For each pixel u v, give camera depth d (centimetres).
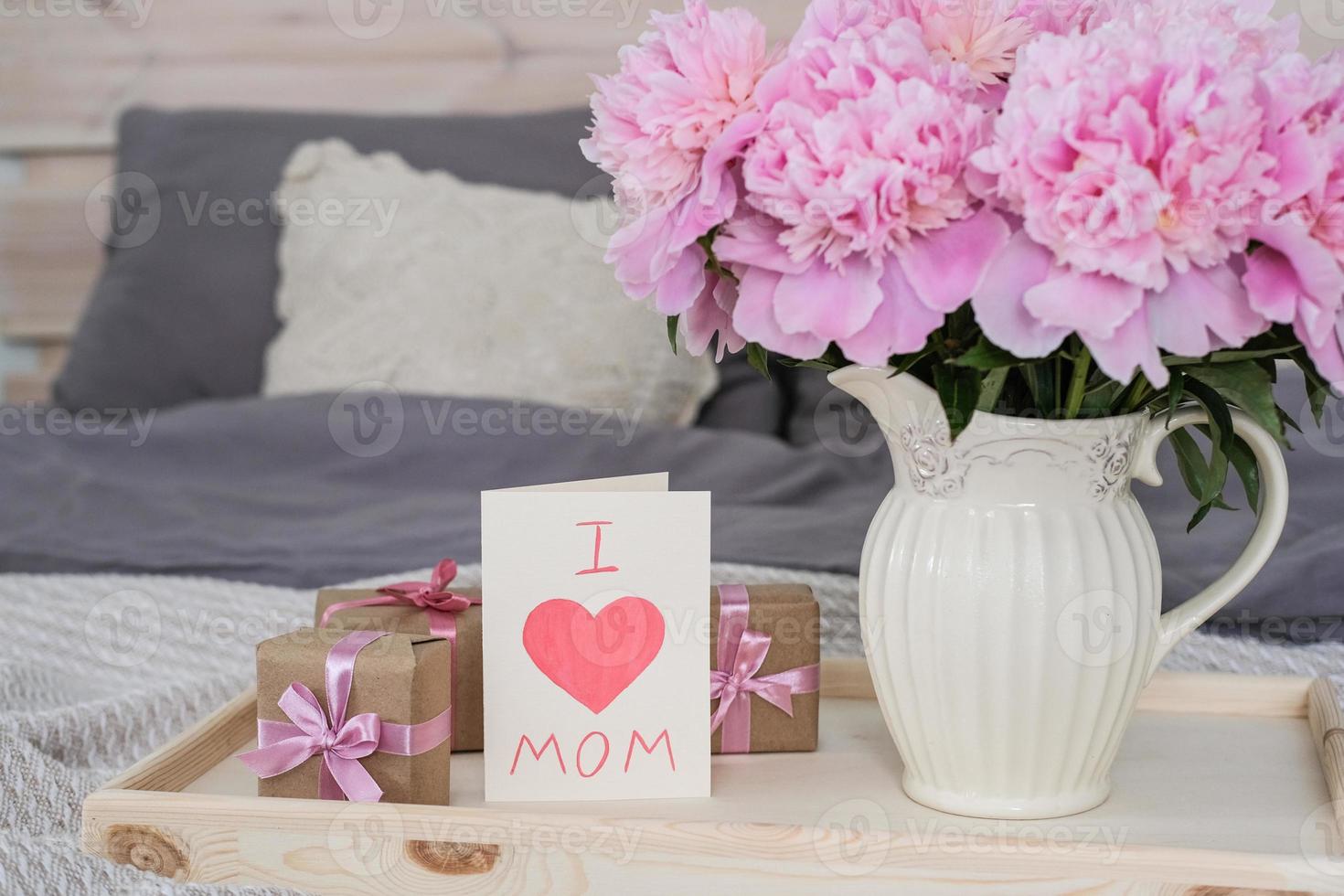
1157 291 56
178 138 227
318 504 151
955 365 65
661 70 65
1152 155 56
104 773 91
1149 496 125
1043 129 56
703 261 68
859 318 59
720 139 62
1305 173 56
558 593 75
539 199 201
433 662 73
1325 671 101
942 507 70
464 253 194
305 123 227
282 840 69
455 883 68
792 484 154
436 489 161
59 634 113
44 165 262
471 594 92
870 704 96
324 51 253
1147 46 57
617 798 75
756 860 66
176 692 99
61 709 95
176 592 122
